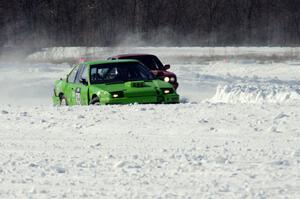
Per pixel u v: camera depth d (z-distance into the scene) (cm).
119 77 5428
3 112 4662
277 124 3644
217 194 2169
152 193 2220
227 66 13938
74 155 3042
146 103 5138
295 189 2209
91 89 5297
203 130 3588
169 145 3209
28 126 4031
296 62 14850
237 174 2483
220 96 6206
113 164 2772
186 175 2500
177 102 5247
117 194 2227
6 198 2222
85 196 2216
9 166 2816
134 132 3638
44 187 2377
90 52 19012
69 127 3909
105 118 4116
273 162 2656
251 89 5981
